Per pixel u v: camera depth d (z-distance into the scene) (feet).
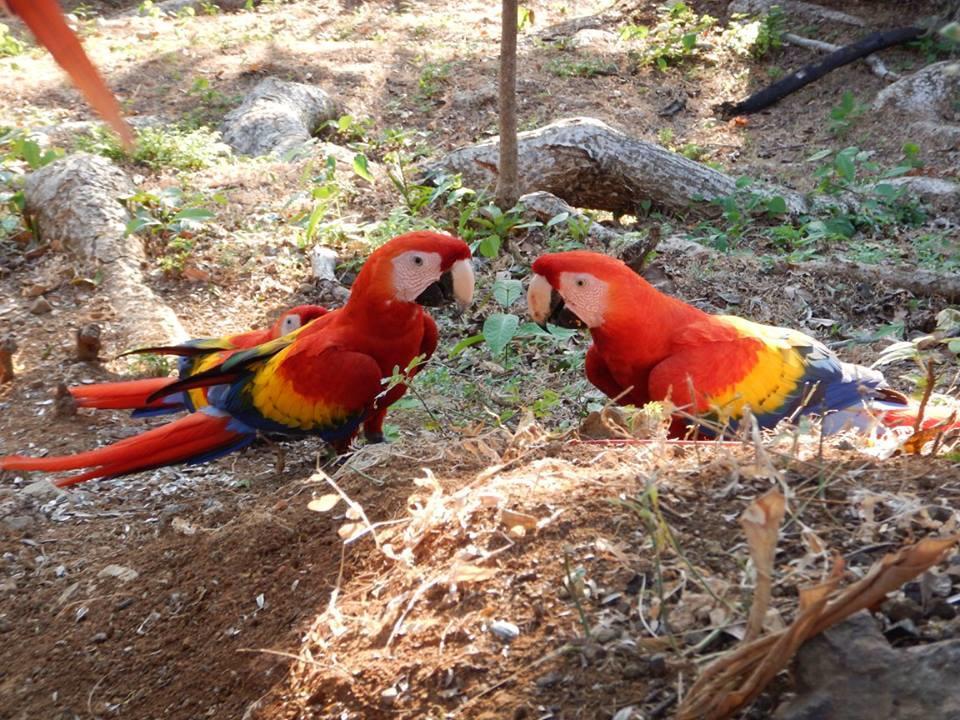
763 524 5.89
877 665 5.96
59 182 23.11
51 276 21.31
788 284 22.56
